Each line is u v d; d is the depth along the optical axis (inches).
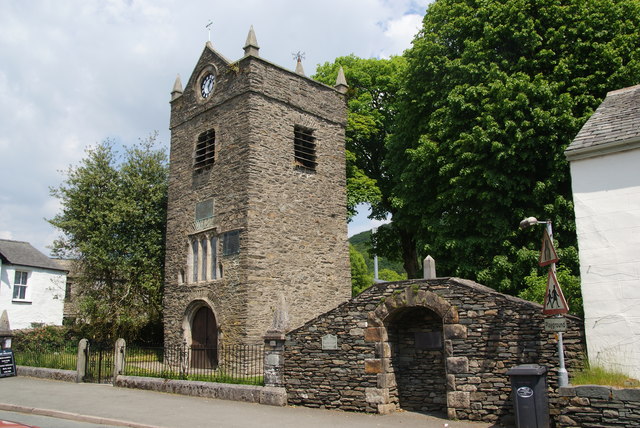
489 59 793.6
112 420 454.3
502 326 429.7
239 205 813.2
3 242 1258.0
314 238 884.0
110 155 1111.0
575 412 372.2
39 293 1254.9
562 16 754.2
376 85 1243.8
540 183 706.2
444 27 861.2
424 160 832.3
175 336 880.3
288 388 530.3
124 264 1029.8
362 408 482.9
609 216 414.6
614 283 403.2
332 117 962.7
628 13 758.5
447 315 453.7
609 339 397.4
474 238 762.2
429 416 461.7
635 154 411.8
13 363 791.1
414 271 1193.4
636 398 351.6
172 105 988.6
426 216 866.1
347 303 510.9
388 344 493.4
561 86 724.7
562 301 382.9
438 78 877.8
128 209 1036.5
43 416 497.7
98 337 1027.3
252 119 827.4
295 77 906.1
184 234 909.2
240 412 486.9
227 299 800.9
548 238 405.7
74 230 1042.1
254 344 760.3
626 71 698.2
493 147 714.8
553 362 402.9
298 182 879.1
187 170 930.1
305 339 529.3
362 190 1093.8
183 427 424.2
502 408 420.2
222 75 890.1
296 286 837.8
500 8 784.9
